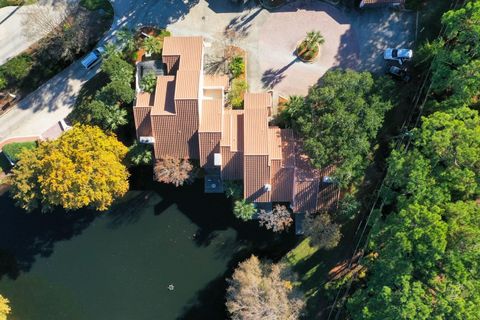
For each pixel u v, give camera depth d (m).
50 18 54.69
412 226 44.16
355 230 54.62
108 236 57.44
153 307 57.38
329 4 54.84
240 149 50.81
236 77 55.03
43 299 58.09
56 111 56.84
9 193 57.25
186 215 56.91
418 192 44.88
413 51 54.31
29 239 57.75
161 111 50.38
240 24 55.41
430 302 42.78
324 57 54.88
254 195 52.09
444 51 47.47
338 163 50.31
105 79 56.47
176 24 55.78
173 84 51.31
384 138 53.97
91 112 51.66
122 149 51.97
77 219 57.44
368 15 54.62
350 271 54.53
